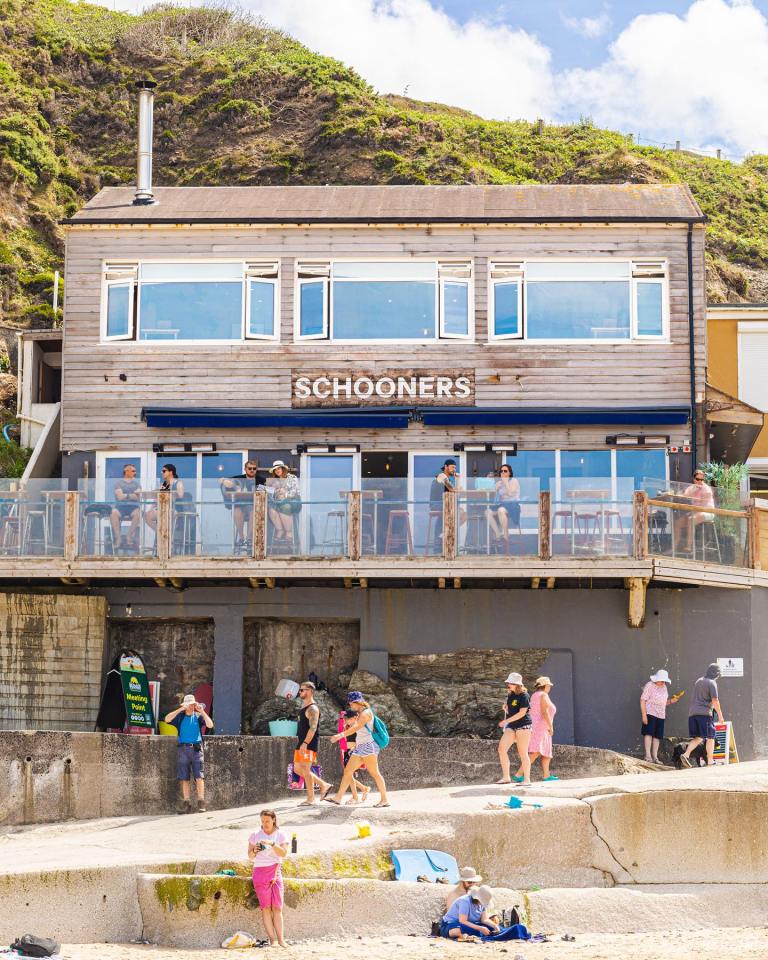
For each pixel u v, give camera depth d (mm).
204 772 20578
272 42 84188
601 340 25688
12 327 42469
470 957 14711
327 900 15711
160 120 72312
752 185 76062
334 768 20859
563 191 28562
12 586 23641
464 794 18781
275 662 23641
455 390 25562
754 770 19828
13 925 15023
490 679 23219
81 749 20375
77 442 25547
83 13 84938
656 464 25344
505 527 22578
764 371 33438
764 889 17750
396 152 68688
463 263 26031
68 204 62562
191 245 26141
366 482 22828
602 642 23188
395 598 23297
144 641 23719
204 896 15344
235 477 24266
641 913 16922
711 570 22984
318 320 25875
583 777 21047
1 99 67312
